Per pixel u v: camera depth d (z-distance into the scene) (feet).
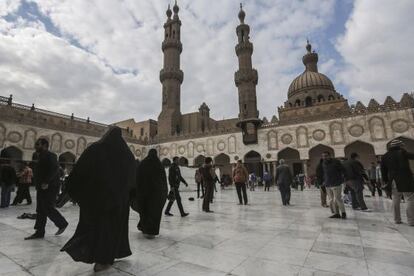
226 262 10.98
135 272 9.93
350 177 26.99
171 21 155.94
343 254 11.86
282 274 9.57
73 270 10.23
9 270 10.15
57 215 16.31
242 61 128.88
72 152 102.68
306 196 47.39
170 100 143.23
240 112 121.19
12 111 92.02
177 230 17.72
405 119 81.05
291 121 101.40
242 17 140.15
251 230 17.39
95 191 10.46
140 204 15.90
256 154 111.96
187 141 125.29
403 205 30.50
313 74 147.33
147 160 16.75
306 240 14.49
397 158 19.03
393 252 12.11
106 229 10.25
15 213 26.84
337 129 91.86
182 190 67.51
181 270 10.09
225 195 53.36
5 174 31.65
